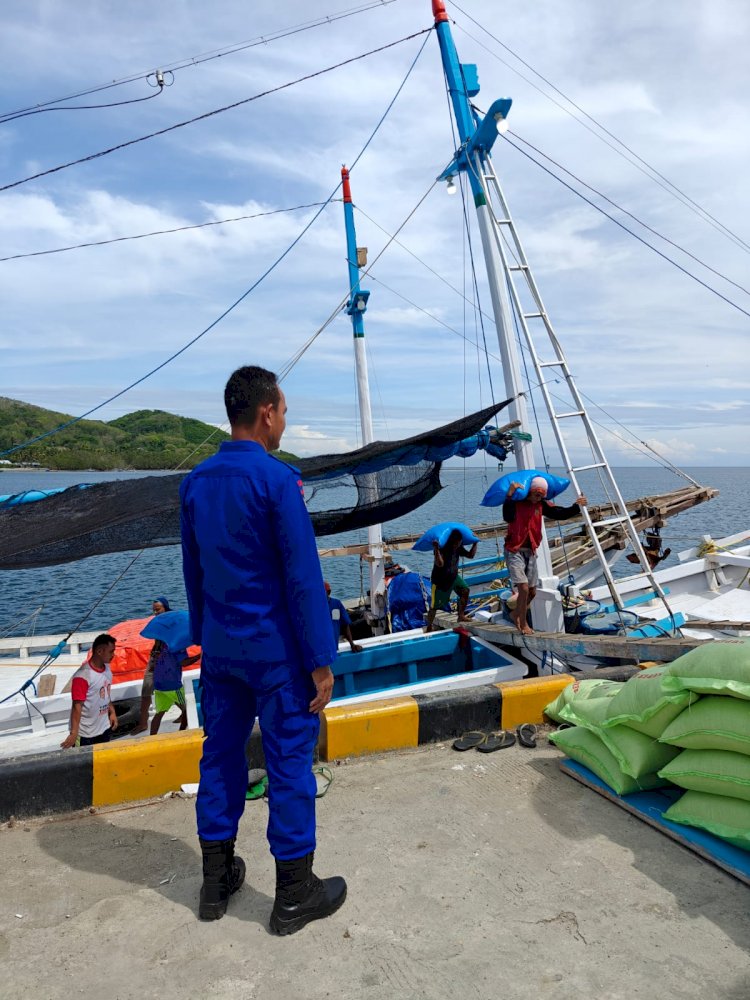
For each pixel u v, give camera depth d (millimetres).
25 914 2705
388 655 8680
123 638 10055
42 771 3605
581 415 8203
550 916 2551
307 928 2545
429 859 2998
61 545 6207
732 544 12211
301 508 2514
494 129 8477
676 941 2385
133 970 2354
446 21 9289
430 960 2338
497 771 3926
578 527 12109
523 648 7926
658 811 3252
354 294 12172
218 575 2525
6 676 10805
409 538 12828
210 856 2641
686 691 3104
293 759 2568
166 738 3889
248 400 2693
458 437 7328
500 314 8844
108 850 3215
